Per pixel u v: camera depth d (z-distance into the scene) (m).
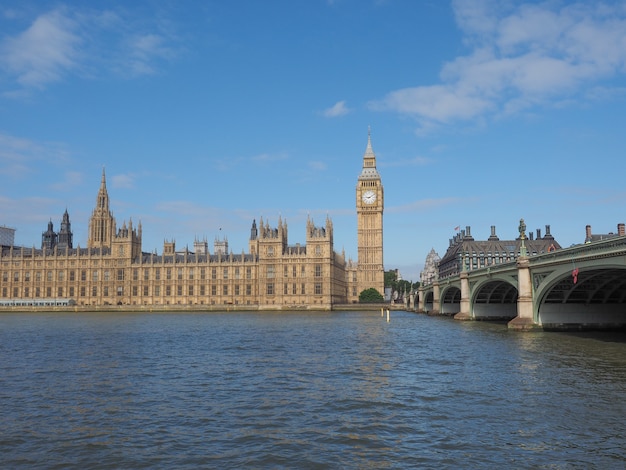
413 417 30.84
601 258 58.53
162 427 29.30
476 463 23.52
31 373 46.16
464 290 116.31
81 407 33.66
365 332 90.00
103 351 62.25
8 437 27.61
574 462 23.47
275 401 35.03
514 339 69.62
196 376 44.50
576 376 41.91
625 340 66.69
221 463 23.94
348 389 38.66
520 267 79.50
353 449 25.58
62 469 23.38
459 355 56.03
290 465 23.62
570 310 79.19
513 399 34.50
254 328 102.88
